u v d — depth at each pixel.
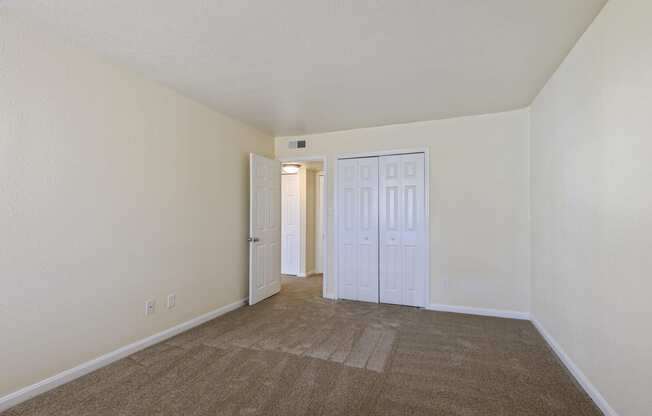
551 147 2.69
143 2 1.73
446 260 3.74
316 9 1.79
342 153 4.31
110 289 2.39
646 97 1.42
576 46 2.15
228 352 2.60
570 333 2.28
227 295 3.70
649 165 1.40
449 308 3.72
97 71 2.31
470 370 2.31
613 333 1.70
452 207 3.72
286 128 4.21
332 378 2.20
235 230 3.84
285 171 5.95
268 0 1.71
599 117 1.85
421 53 2.28
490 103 3.28
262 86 2.86
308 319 3.44
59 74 2.08
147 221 2.69
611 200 1.73
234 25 1.95
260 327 3.19
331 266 4.35
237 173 3.88
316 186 6.33
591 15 1.85
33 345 1.94
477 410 1.84
